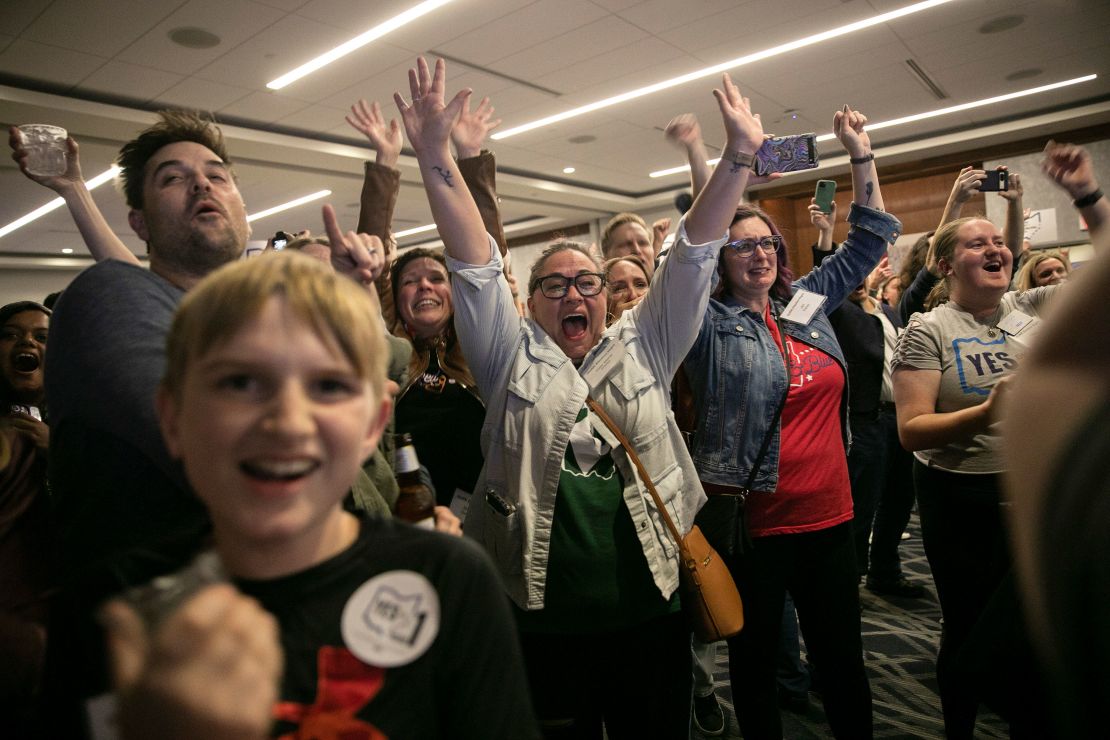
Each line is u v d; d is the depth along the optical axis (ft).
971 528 6.52
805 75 22.15
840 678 6.05
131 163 4.29
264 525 2.05
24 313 7.16
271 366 2.04
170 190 4.09
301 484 2.07
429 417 6.26
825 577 6.15
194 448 2.09
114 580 2.13
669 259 5.32
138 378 3.06
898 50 20.67
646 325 5.47
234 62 18.48
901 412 6.70
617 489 4.99
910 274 12.32
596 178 34.63
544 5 16.60
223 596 1.68
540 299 5.50
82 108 19.74
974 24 19.15
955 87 24.09
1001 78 23.49
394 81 20.44
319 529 2.19
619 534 4.93
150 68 18.51
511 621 2.41
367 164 5.79
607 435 4.99
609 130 26.73
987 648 3.10
